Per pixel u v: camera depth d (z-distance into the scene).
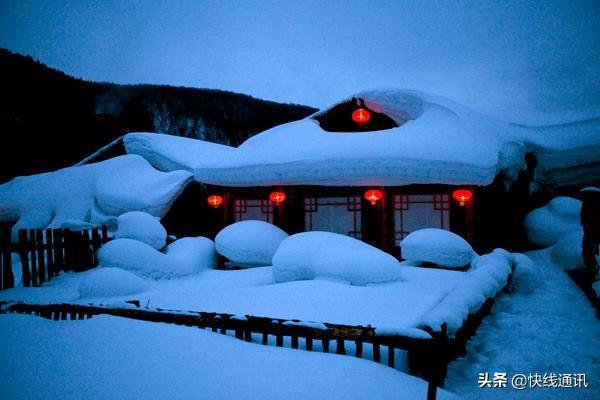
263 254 9.83
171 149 15.95
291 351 3.53
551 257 10.22
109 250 8.92
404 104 12.25
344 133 11.64
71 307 4.81
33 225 13.02
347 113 13.04
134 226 9.92
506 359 4.57
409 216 11.20
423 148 10.13
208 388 2.87
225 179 12.03
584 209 7.23
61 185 13.91
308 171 10.77
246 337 3.88
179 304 5.80
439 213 10.93
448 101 12.38
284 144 11.77
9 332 4.09
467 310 4.27
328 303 5.12
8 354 3.52
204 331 3.96
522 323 6.01
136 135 16.59
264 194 12.23
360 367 3.20
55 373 3.13
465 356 4.66
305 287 5.85
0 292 7.88
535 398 3.56
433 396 2.83
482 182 9.77
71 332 4.03
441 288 5.89
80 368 3.22
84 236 9.19
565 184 12.62
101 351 3.54
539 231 11.33
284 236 10.35
